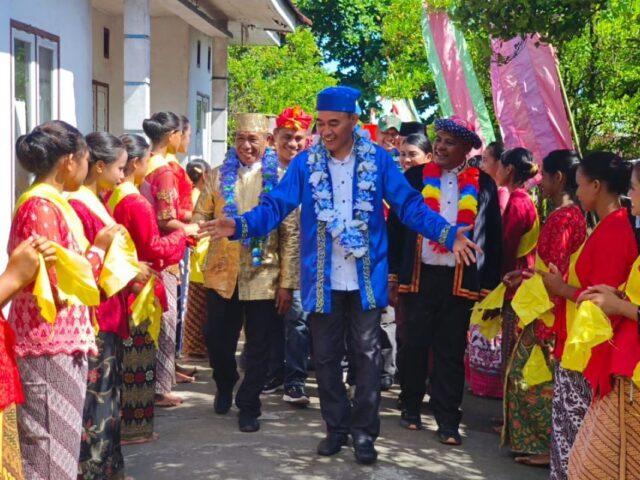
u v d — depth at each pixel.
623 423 3.60
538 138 9.71
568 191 5.26
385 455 5.43
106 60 12.26
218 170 6.05
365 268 5.18
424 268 5.70
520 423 5.37
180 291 7.71
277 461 5.23
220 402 6.26
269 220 5.14
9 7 6.87
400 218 5.27
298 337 6.54
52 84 7.97
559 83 9.69
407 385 6.01
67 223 3.73
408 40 19.41
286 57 25.03
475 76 10.86
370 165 5.20
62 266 3.46
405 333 5.82
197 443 5.54
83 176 3.83
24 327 3.70
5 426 3.27
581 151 11.59
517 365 5.36
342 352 5.37
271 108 24.06
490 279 5.76
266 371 5.87
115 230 4.07
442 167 5.82
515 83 9.68
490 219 5.76
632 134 11.72
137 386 5.45
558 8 5.84
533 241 6.16
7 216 6.91
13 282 3.30
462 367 5.75
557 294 4.20
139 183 5.21
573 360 3.71
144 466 5.09
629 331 3.64
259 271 5.72
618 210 3.95
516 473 5.23
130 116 9.18
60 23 8.08
